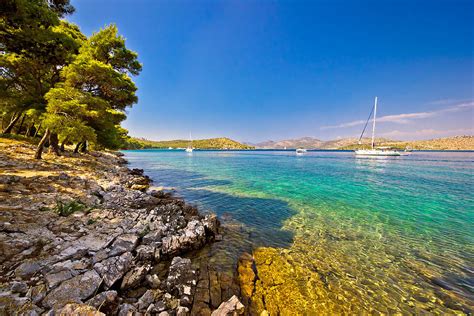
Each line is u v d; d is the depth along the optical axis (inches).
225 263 287.9
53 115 553.0
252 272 268.1
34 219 293.7
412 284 261.4
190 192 748.0
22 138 1138.7
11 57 613.0
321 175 1224.8
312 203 629.0
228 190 794.8
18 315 146.7
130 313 174.4
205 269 265.9
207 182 962.1
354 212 548.4
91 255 239.1
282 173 1307.8
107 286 199.5
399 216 517.0
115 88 778.8
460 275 281.7
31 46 409.7
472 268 298.0
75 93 583.5
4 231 247.3
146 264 250.1
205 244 339.3
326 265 297.6
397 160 2556.6
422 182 997.2
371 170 1487.5
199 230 339.6
